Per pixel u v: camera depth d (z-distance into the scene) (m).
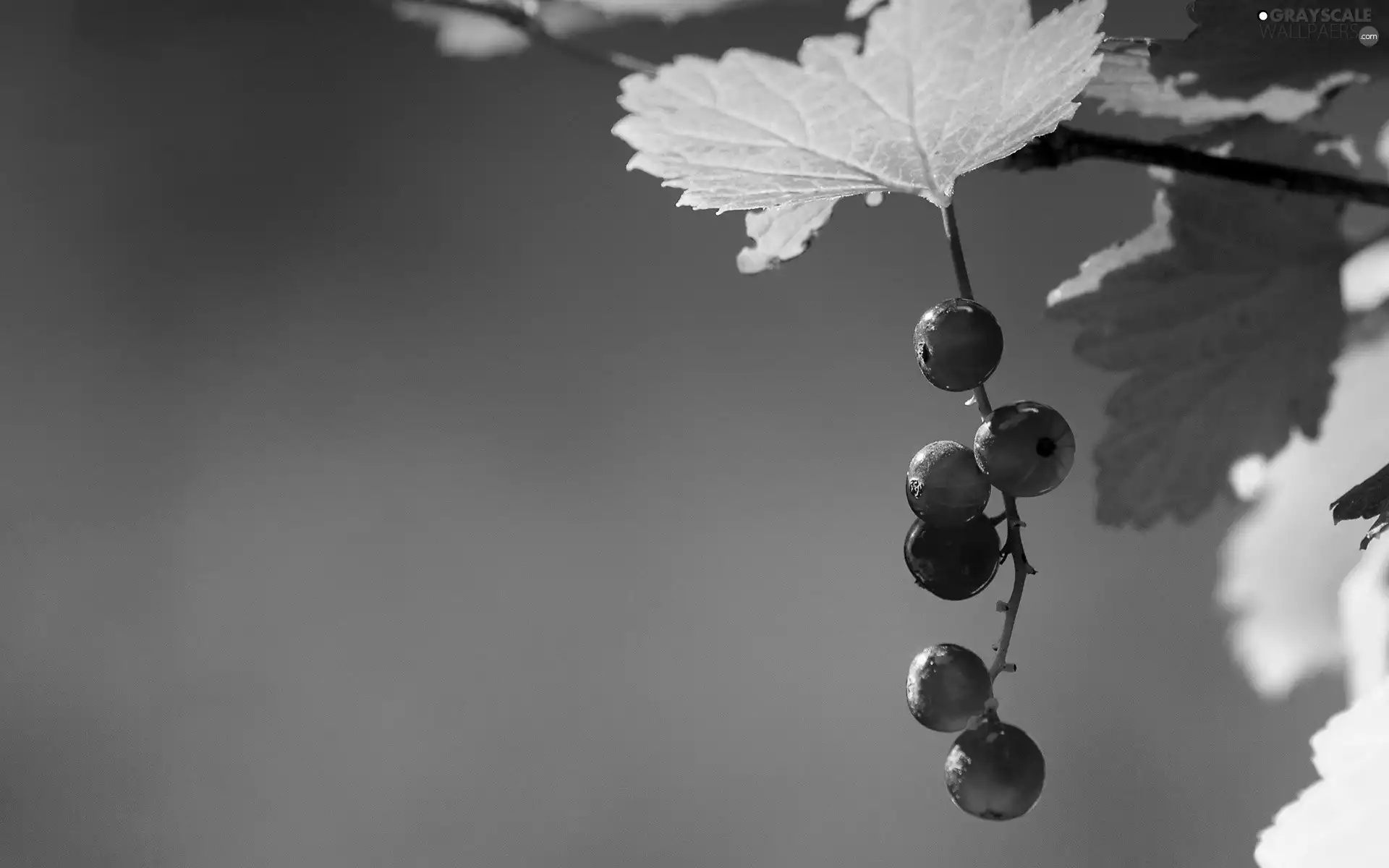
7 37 3.24
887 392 2.37
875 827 1.82
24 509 2.56
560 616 2.24
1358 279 0.46
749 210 0.45
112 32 3.24
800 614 2.12
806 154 0.41
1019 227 2.19
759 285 2.58
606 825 1.89
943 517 0.42
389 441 2.59
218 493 2.57
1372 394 0.46
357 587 2.32
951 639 1.95
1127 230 1.94
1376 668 0.45
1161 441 0.47
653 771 1.99
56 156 3.14
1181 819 1.54
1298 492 0.47
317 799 2.04
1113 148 0.45
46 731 2.13
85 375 2.80
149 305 2.96
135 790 2.06
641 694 2.05
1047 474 0.41
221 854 1.96
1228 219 0.46
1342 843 0.42
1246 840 1.46
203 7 3.22
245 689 2.14
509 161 3.02
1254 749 1.53
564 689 2.10
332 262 2.95
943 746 1.89
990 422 0.41
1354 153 0.46
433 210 2.98
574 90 3.09
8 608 2.40
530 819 1.96
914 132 0.41
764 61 0.40
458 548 2.37
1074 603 1.79
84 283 2.95
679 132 0.41
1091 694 1.69
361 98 3.18
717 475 2.38
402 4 0.47
